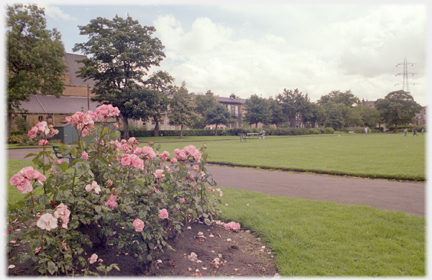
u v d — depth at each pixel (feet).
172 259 9.96
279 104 229.25
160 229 9.60
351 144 82.07
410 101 288.30
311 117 232.32
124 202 9.29
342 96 335.26
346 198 19.85
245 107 215.51
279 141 108.37
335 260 10.07
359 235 12.27
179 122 157.48
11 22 95.30
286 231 12.69
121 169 10.18
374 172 29.32
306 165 36.45
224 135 199.00
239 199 19.13
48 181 8.27
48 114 139.44
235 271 9.37
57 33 108.58
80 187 9.25
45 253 7.82
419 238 11.86
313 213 15.61
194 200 11.84
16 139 99.30
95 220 9.08
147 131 161.48
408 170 30.42
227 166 38.47
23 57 95.14
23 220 8.27
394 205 17.83
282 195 21.06
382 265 9.66
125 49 117.60
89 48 115.44
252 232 13.24
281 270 9.31
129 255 9.89
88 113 10.57
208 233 13.00
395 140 103.91
